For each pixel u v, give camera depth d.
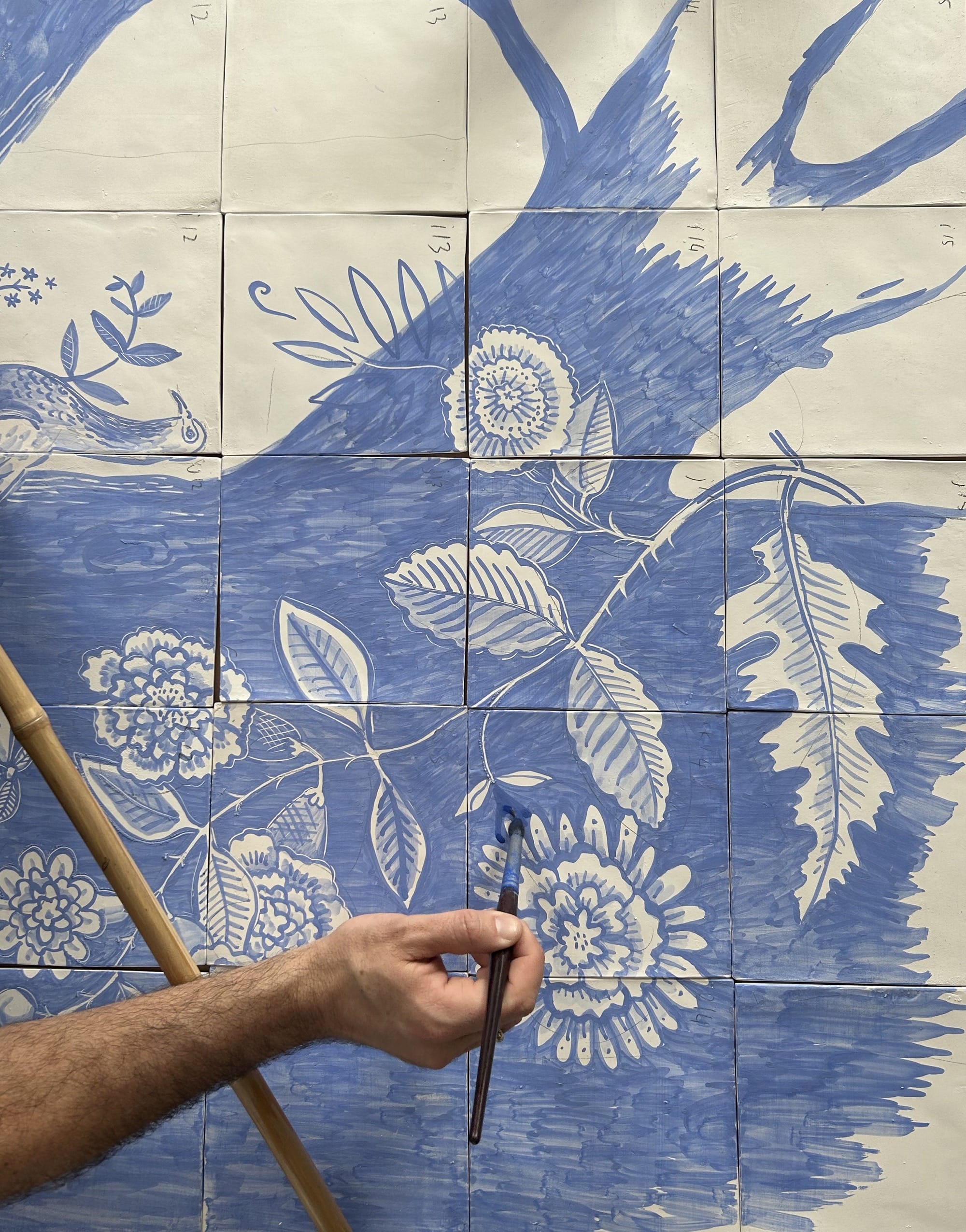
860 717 0.72
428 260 0.74
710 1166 0.69
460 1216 0.69
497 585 0.73
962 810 0.71
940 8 0.74
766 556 0.73
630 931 0.71
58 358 0.75
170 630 0.74
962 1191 0.69
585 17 0.75
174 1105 0.53
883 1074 0.70
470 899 0.71
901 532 0.73
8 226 0.75
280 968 0.55
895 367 0.73
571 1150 0.70
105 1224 0.70
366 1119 0.70
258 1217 0.70
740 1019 0.70
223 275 0.75
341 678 0.73
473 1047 0.57
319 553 0.74
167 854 0.72
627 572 0.73
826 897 0.71
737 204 0.74
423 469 0.74
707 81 0.74
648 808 0.72
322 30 0.75
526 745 0.72
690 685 0.72
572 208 0.74
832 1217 0.69
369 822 0.72
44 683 0.73
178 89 0.75
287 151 0.75
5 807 0.73
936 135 0.73
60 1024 0.53
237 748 0.73
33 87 0.75
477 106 0.75
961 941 0.70
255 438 0.74
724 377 0.73
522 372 0.74
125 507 0.74
